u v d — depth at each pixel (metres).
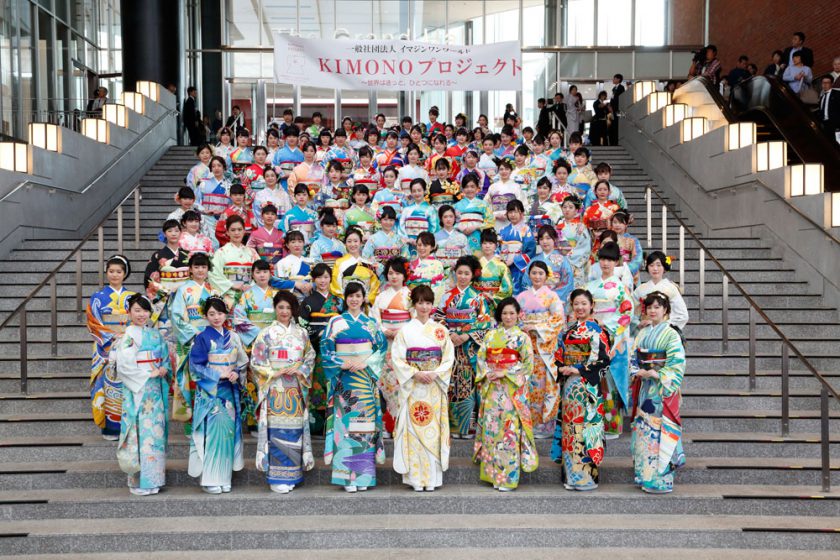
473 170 12.45
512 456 7.48
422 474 7.46
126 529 6.87
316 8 24.19
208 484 7.37
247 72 24.12
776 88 14.53
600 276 8.87
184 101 19.23
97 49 24.05
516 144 15.16
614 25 24.08
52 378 8.95
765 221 12.32
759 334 10.15
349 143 14.66
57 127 13.30
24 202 12.21
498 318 7.55
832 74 14.44
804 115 13.66
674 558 6.71
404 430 7.51
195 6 24.03
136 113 16.64
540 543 6.92
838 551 6.93
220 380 7.43
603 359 7.52
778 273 11.44
